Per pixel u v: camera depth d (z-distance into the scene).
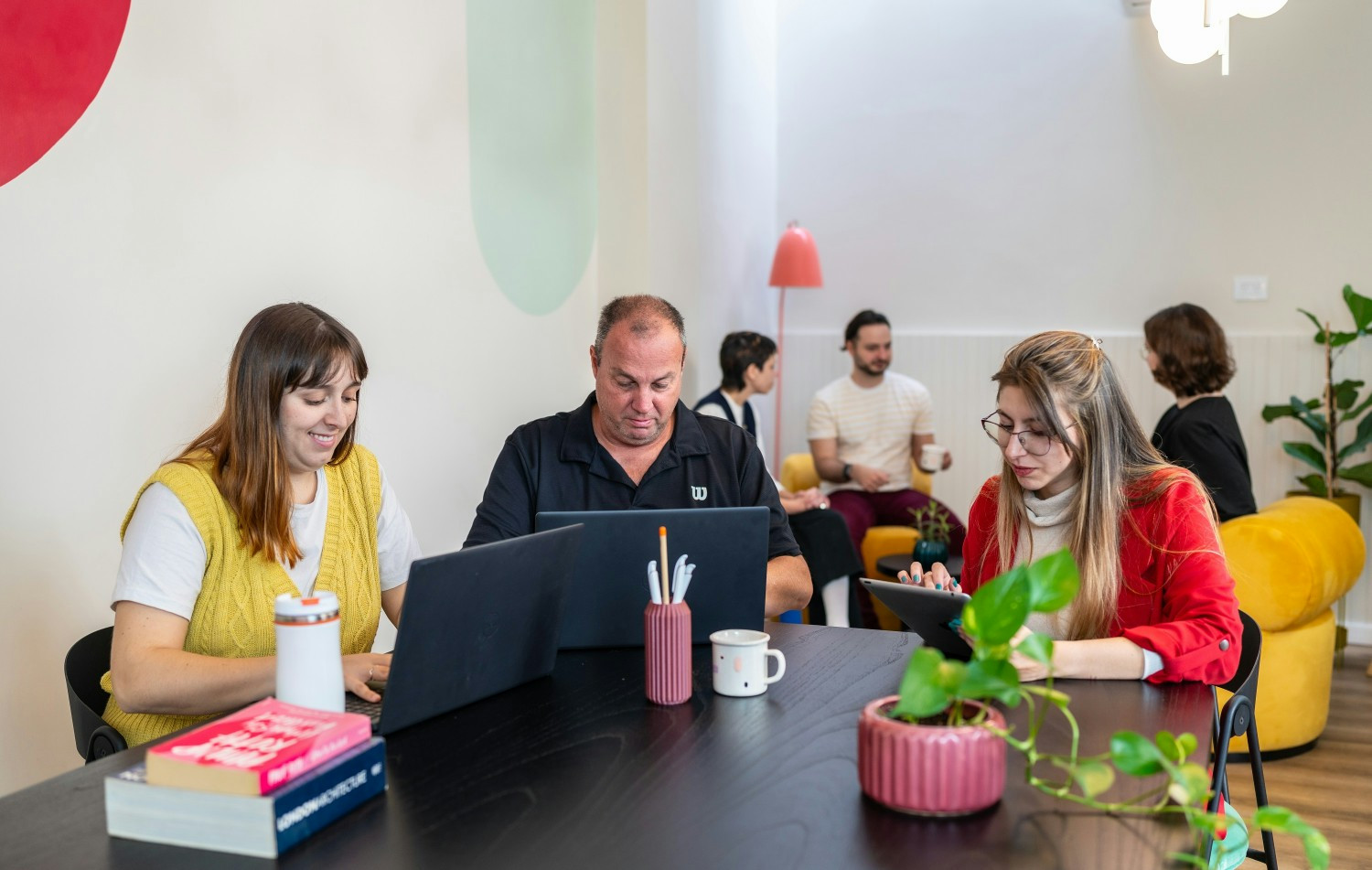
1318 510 3.63
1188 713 1.47
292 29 2.69
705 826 1.14
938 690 1.07
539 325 3.80
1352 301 4.55
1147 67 5.08
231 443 1.72
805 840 1.10
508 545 1.48
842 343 5.69
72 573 2.24
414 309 3.16
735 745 1.37
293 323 1.70
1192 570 1.73
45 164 2.15
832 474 5.01
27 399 2.14
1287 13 4.82
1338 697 4.05
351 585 1.86
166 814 1.12
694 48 4.54
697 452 2.27
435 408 3.27
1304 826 1.01
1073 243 5.27
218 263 2.52
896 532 4.78
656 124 4.16
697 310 4.66
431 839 1.12
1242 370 4.98
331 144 2.83
